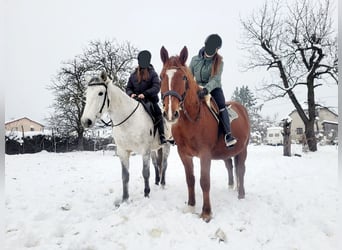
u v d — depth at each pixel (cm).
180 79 346
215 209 429
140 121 479
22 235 339
